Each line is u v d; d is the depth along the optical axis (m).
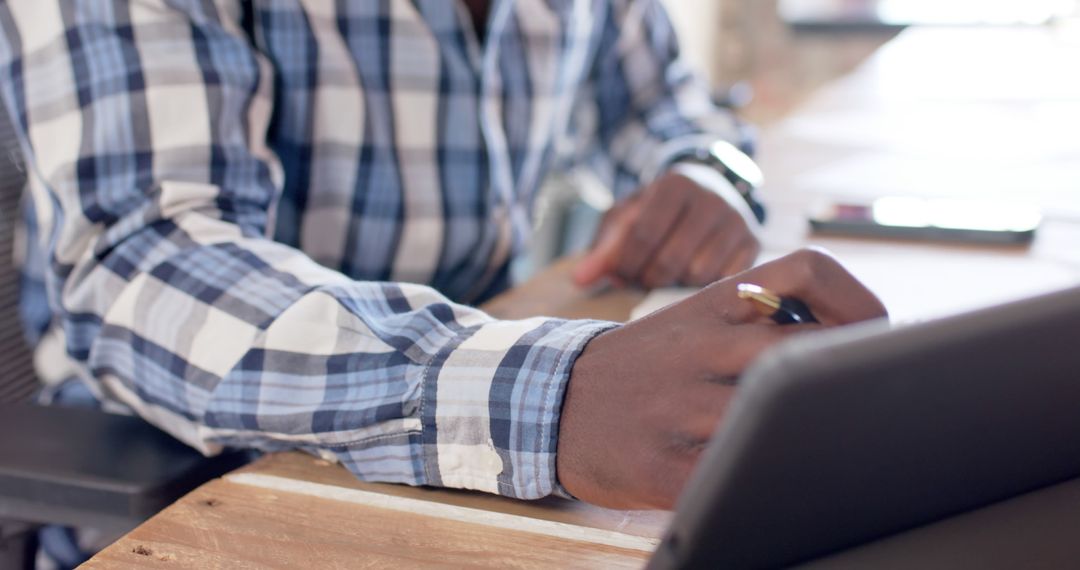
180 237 0.63
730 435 0.27
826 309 0.42
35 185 0.71
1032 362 0.31
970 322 0.29
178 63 0.69
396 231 0.95
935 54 2.96
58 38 0.69
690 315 0.43
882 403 0.28
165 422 0.60
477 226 1.00
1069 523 0.36
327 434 0.51
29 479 0.54
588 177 1.45
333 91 0.89
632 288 0.87
